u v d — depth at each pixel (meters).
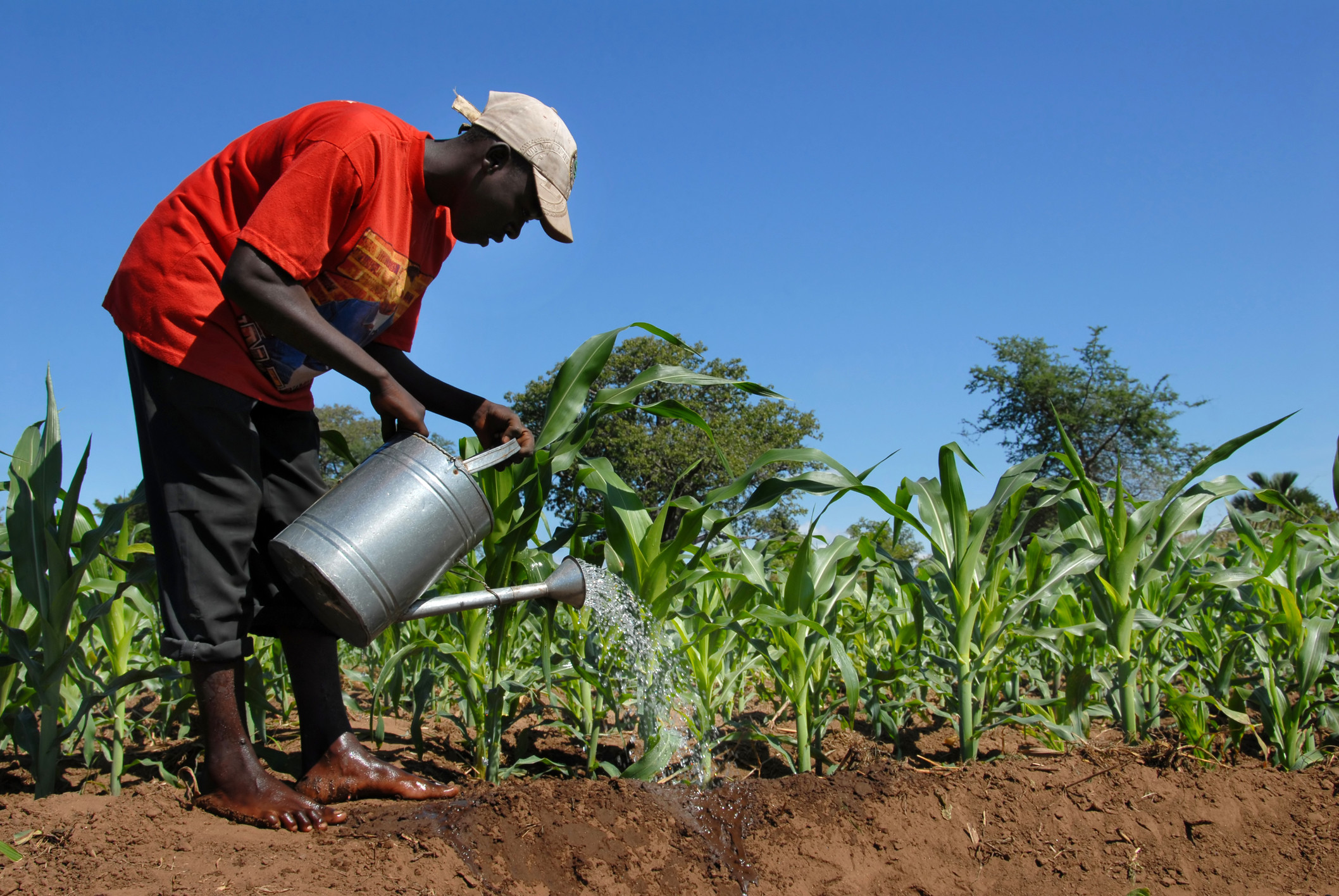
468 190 2.13
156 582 2.49
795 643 2.71
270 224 1.75
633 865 1.99
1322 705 3.03
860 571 3.26
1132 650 3.27
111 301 1.96
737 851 2.15
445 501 1.99
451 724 3.28
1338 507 3.10
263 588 2.20
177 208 1.93
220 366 1.90
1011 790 2.51
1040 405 28.27
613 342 2.64
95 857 1.67
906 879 2.20
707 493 2.70
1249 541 3.32
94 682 2.50
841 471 2.64
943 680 3.26
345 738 2.20
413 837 1.86
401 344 2.49
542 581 2.42
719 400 26.44
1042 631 2.98
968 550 2.80
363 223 1.96
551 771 2.71
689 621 3.05
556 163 2.15
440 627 3.02
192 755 2.43
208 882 1.61
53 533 2.13
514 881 1.84
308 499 2.24
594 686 2.79
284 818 1.89
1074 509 3.27
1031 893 2.22
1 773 2.36
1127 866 2.31
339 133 1.88
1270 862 2.37
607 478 2.71
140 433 1.97
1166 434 27.06
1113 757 2.82
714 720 3.08
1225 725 3.19
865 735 3.29
